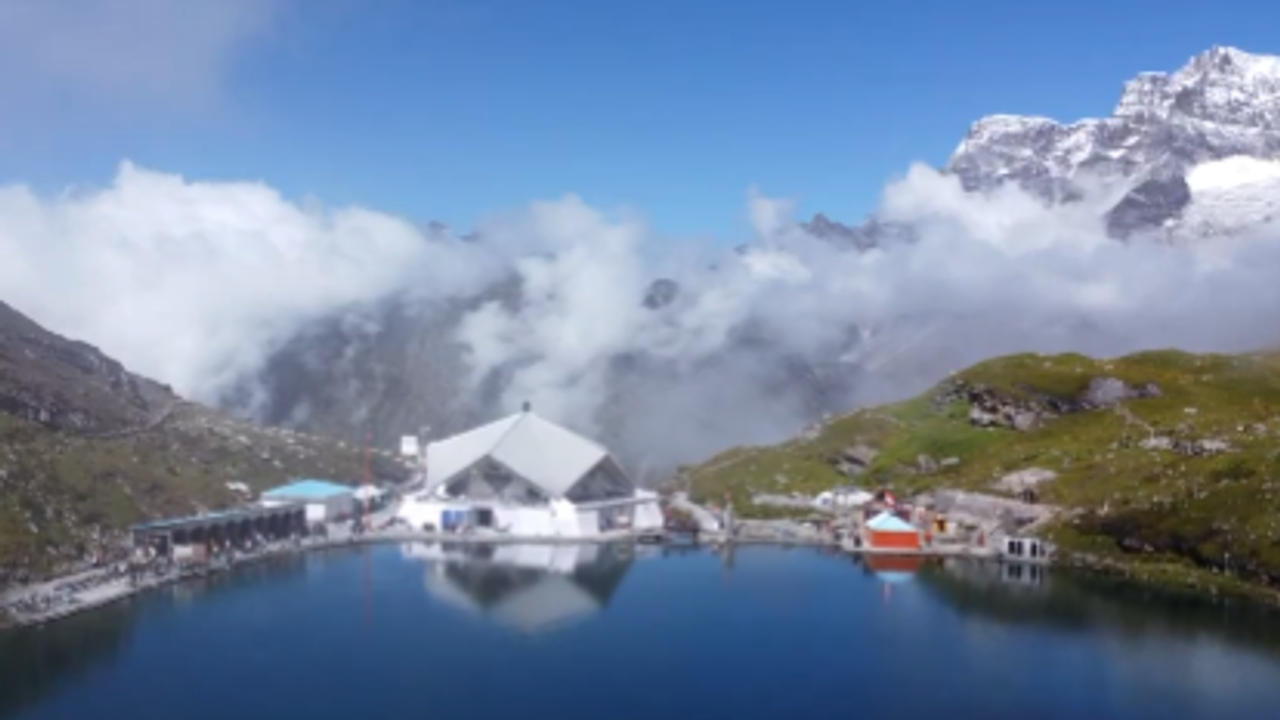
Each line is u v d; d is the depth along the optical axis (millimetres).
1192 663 155875
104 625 173375
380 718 135125
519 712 138000
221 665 155250
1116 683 147625
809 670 154875
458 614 185625
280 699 141500
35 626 170250
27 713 135375
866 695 144250
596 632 175000
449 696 143375
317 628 175500
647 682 149375
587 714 137250
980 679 150125
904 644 167250
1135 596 197875
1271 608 185625
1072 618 182000
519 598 198625
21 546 190250
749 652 163625
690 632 174750
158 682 147375
